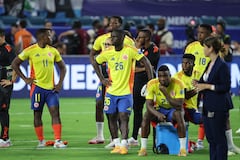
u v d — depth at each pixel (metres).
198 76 34.22
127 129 32.12
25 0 70.12
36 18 69.44
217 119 26.47
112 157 31.30
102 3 70.38
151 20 69.88
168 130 31.86
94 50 34.50
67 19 70.06
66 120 45.12
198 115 32.53
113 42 31.86
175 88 31.05
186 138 31.78
